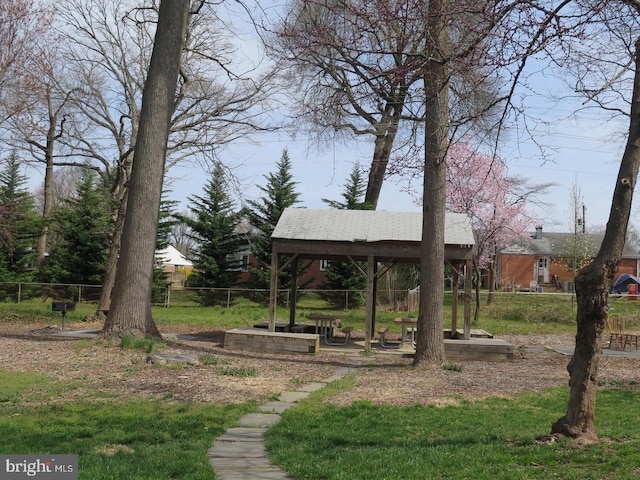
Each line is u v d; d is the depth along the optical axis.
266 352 17.09
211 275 37.94
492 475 5.80
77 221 35.16
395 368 14.62
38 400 10.03
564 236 58.50
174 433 7.93
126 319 15.63
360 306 33.53
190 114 23.23
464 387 12.02
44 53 21.66
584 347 7.24
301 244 18.25
